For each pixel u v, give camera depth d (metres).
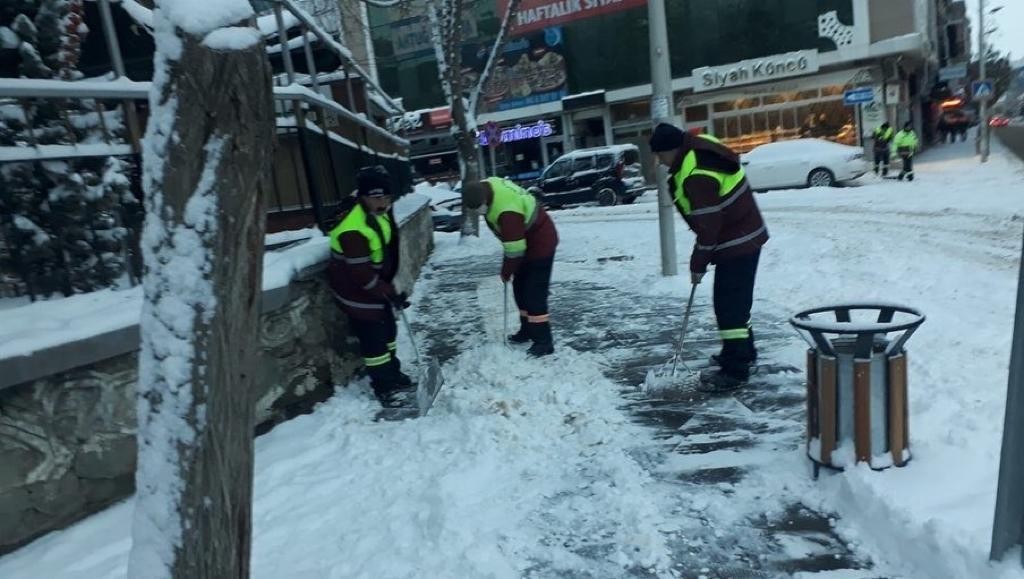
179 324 1.93
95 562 3.37
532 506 3.70
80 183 4.31
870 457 3.42
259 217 2.02
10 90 3.85
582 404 5.02
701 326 6.83
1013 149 28.42
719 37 29.03
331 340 5.57
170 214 1.92
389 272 5.52
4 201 4.11
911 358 5.23
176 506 1.99
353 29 24.56
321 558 3.32
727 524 3.42
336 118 8.14
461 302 9.09
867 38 26.97
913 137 19.38
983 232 10.53
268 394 4.93
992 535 2.69
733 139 30.08
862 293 7.38
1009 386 2.61
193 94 1.85
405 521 3.60
